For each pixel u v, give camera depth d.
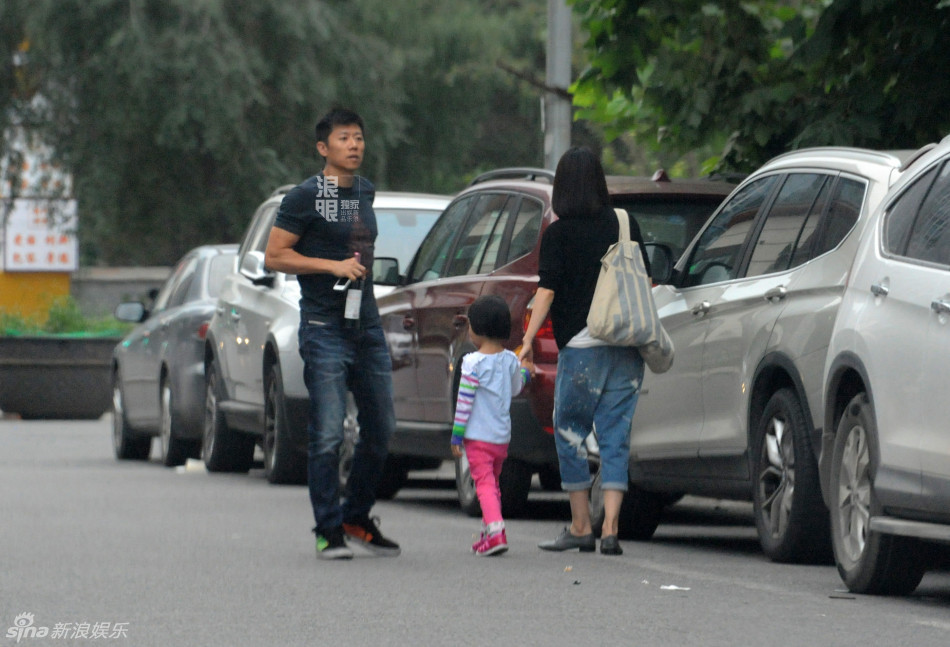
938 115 35.12
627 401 26.66
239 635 19.02
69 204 96.69
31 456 54.69
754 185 27.92
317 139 26.53
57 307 88.56
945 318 20.33
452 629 19.36
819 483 24.89
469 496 34.19
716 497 28.62
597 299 25.91
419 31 99.81
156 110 86.56
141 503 36.28
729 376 26.91
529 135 137.00
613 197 31.45
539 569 25.09
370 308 26.38
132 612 20.77
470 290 33.72
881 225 22.98
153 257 99.00
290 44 90.38
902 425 20.95
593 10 39.62
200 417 48.22
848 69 36.66
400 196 43.62
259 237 45.22
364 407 26.47
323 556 26.09
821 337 24.47
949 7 34.78
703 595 22.25
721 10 38.97
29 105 92.31
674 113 39.25
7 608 21.11
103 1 86.31
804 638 18.70
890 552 21.62
